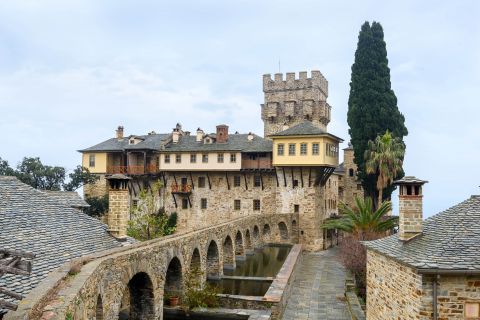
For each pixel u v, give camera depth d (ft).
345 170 198.39
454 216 45.21
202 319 66.08
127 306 66.03
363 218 95.76
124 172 174.70
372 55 146.00
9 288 32.60
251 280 89.76
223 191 166.40
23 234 45.37
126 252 47.14
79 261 38.45
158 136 189.26
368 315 52.90
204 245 80.18
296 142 150.82
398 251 43.21
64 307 25.48
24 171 143.64
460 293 36.06
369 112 143.13
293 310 72.79
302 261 126.93
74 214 61.00
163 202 173.37
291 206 155.22
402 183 45.57
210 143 169.78
